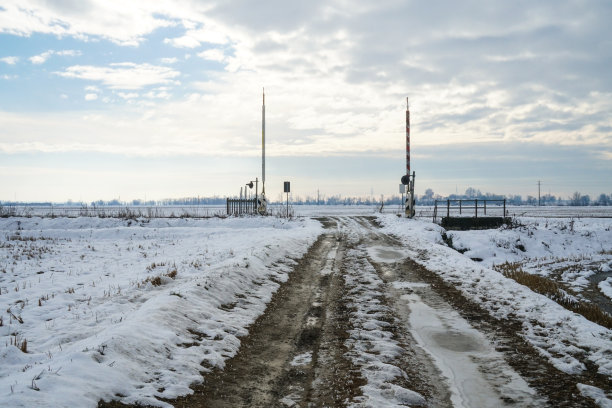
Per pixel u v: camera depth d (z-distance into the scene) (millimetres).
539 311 9273
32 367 5668
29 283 12844
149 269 14602
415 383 5961
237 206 40125
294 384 5973
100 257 17922
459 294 11195
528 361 6727
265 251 15656
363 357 6863
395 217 34969
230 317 8766
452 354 7082
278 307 10094
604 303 12977
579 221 34500
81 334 7773
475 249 25625
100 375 5215
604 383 5867
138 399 5000
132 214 35719
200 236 25359
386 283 12578
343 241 22578
